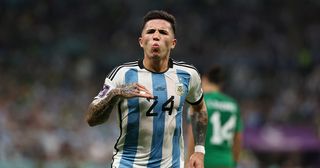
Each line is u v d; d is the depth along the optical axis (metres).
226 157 26.88
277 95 74.25
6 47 81.25
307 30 92.62
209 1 93.44
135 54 81.25
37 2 89.81
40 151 49.00
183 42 86.25
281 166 61.09
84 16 89.38
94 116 16.50
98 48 82.94
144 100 16.77
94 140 53.12
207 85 27.41
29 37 83.75
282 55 84.94
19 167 46.34
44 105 60.47
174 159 17.19
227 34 90.06
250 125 63.25
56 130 54.03
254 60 80.88
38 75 70.81
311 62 81.88
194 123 18.62
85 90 68.69
